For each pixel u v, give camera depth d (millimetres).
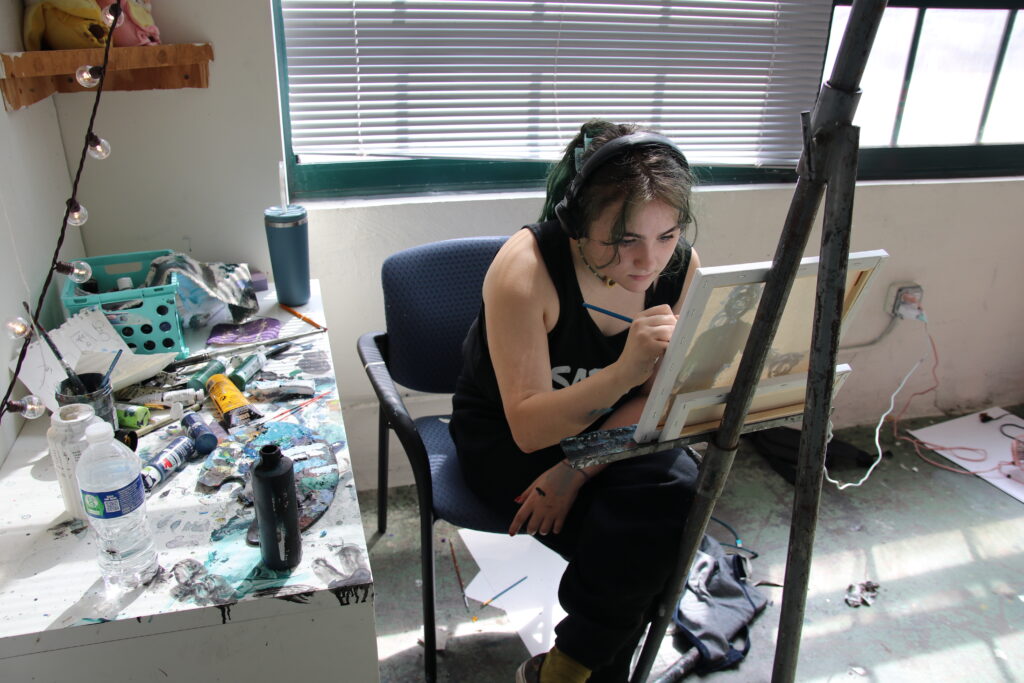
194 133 1594
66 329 1252
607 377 992
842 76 763
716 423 1010
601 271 1099
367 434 2029
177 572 893
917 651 1598
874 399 2455
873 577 1804
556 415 1032
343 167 1831
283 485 847
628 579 1068
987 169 2275
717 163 2018
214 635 876
